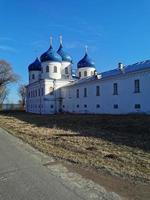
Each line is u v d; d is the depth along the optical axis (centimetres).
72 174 1009
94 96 5212
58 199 741
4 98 10988
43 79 6844
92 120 3516
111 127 2720
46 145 1752
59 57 7156
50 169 1086
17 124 3628
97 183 894
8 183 893
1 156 1353
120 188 844
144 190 827
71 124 3288
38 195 774
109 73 5116
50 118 4478
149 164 1168
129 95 4256
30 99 8044
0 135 2378
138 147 1597
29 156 1357
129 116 3606
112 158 1301
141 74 4028
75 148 1606
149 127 2442
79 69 7588
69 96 6294
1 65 9256
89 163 1202
